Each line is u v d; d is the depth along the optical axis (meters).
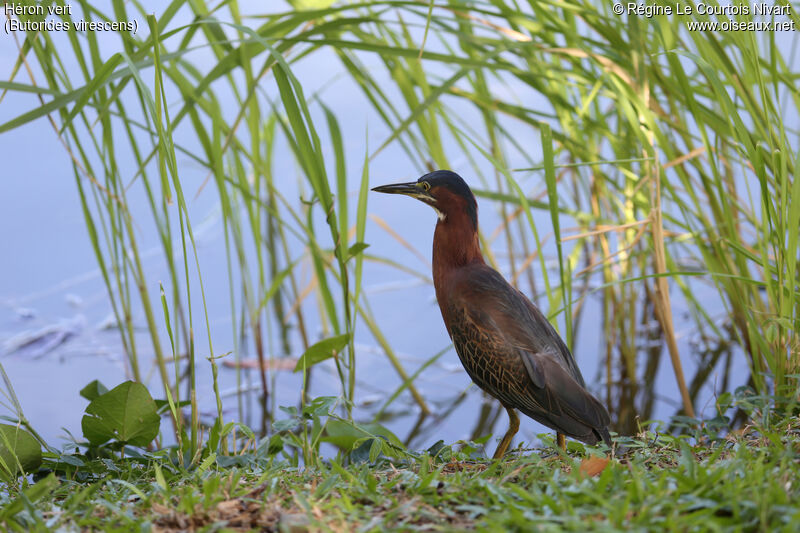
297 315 13.34
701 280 15.62
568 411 7.64
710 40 9.51
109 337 13.78
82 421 7.29
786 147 9.32
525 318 8.32
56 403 11.53
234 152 10.48
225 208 9.16
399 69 11.54
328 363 13.88
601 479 5.28
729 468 5.45
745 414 11.25
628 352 12.81
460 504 5.37
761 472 5.23
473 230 9.00
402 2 10.14
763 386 9.70
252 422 11.70
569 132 11.93
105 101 9.81
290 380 13.23
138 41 10.38
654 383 12.80
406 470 6.52
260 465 7.17
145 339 13.84
